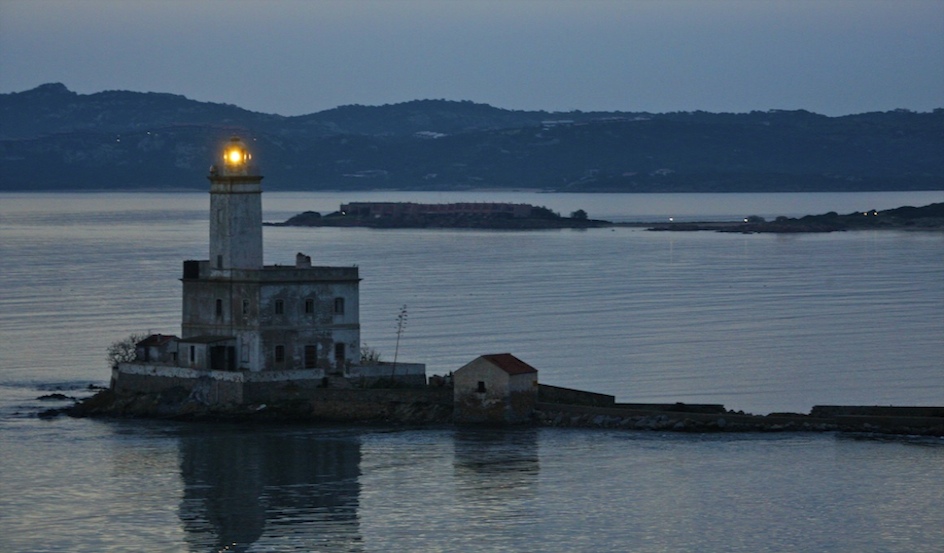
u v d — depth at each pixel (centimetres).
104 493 16775
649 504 16100
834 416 19725
